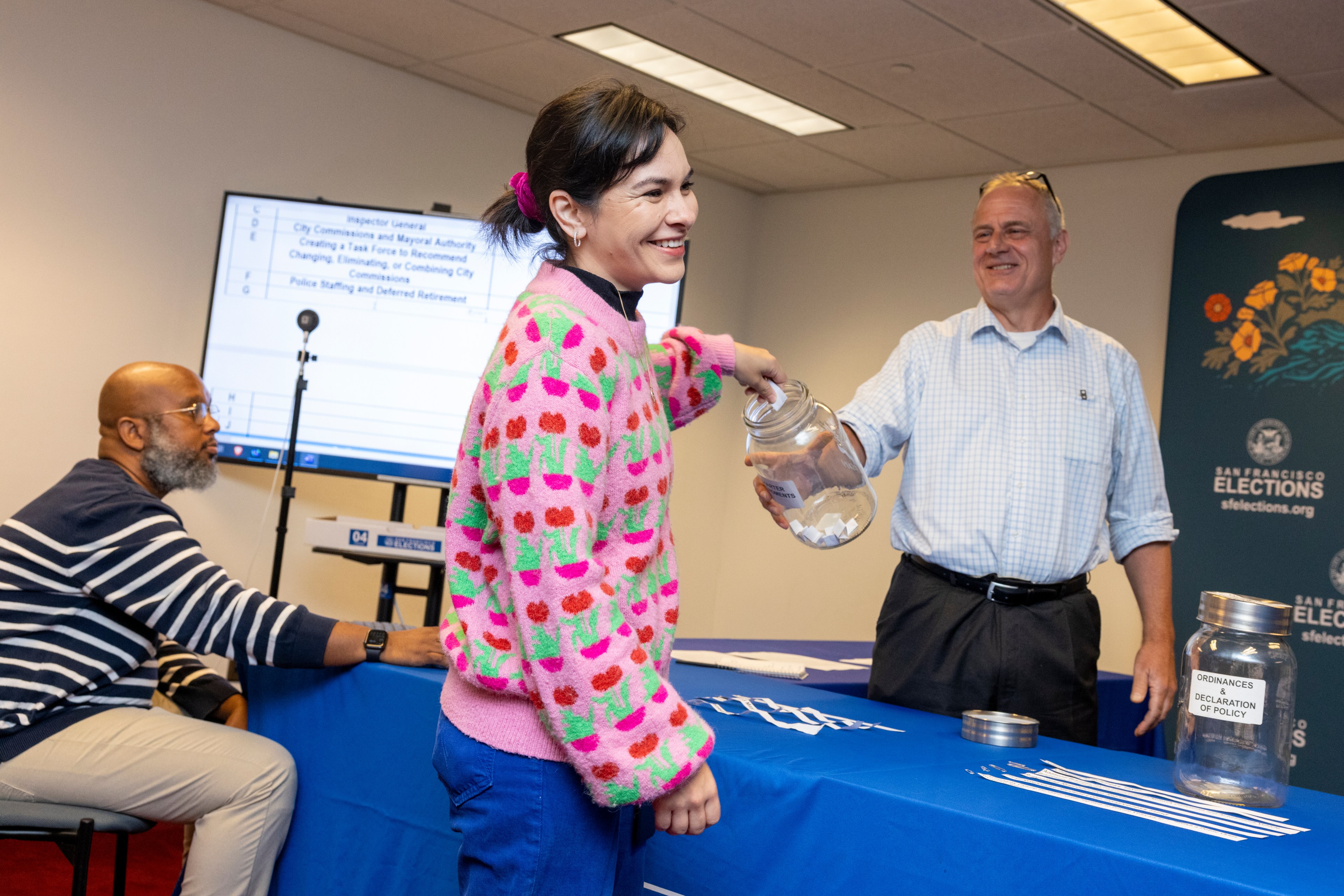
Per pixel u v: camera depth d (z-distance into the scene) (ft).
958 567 6.37
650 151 3.22
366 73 14.33
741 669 7.09
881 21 11.67
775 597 18.48
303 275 12.54
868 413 6.89
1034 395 6.62
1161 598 6.63
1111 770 4.12
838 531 4.81
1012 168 16.20
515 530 2.89
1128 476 6.79
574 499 2.88
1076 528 6.43
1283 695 3.71
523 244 3.76
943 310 17.08
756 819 3.81
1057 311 6.98
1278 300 13.34
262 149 13.47
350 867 5.23
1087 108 13.55
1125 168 15.37
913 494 6.73
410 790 5.01
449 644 3.33
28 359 11.98
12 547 5.56
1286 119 13.21
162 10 12.64
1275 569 13.12
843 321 18.31
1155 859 2.92
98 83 12.25
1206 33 11.18
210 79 13.03
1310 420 13.00
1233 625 3.69
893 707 5.49
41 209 11.96
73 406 12.30
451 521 3.33
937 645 6.24
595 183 3.24
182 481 6.48
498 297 12.42
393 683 5.19
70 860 5.25
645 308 12.81
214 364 12.48
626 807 3.32
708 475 19.06
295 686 5.73
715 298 19.01
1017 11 11.08
